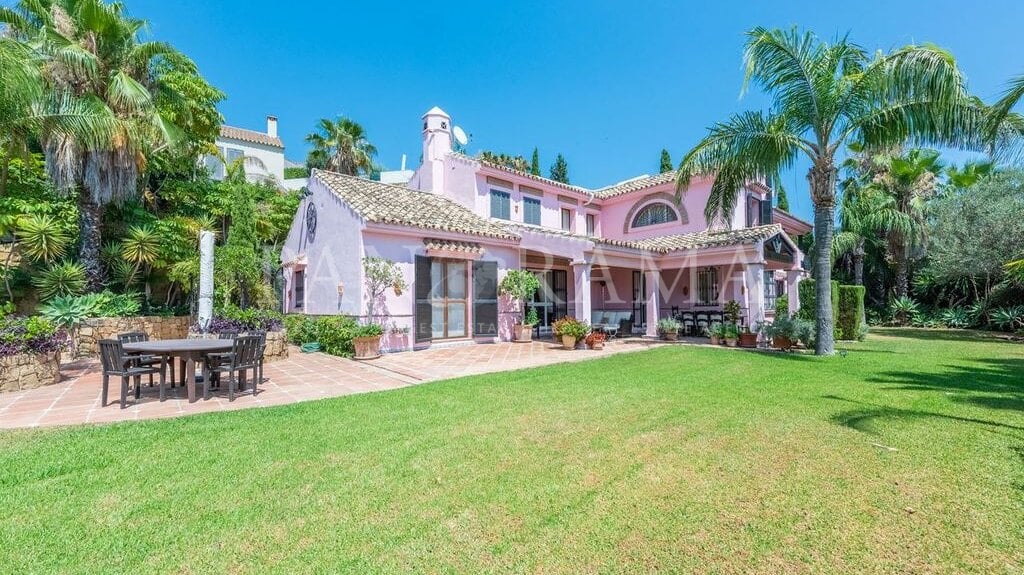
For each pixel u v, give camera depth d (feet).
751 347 44.50
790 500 11.63
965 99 30.96
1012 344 46.98
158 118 43.14
